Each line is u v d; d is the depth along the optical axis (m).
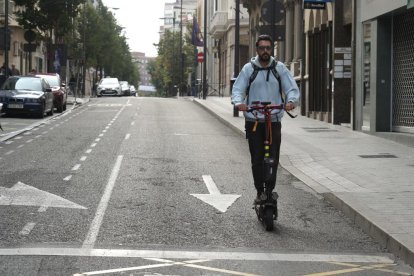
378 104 26.84
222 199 15.03
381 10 25.81
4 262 9.76
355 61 29.77
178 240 11.38
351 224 12.91
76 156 21.91
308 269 9.82
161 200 14.81
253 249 10.92
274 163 12.18
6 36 43.66
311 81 38.72
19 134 29.20
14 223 12.30
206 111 47.75
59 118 39.62
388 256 10.66
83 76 92.06
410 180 16.70
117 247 10.80
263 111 12.13
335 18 32.44
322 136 27.56
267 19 29.30
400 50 25.94
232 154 23.27
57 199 14.64
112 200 14.67
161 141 26.91
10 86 40.06
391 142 25.12
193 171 19.17
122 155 22.30
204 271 9.56
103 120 38.03
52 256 10.14
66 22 61.75
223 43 87.12
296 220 13.16
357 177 17.39
